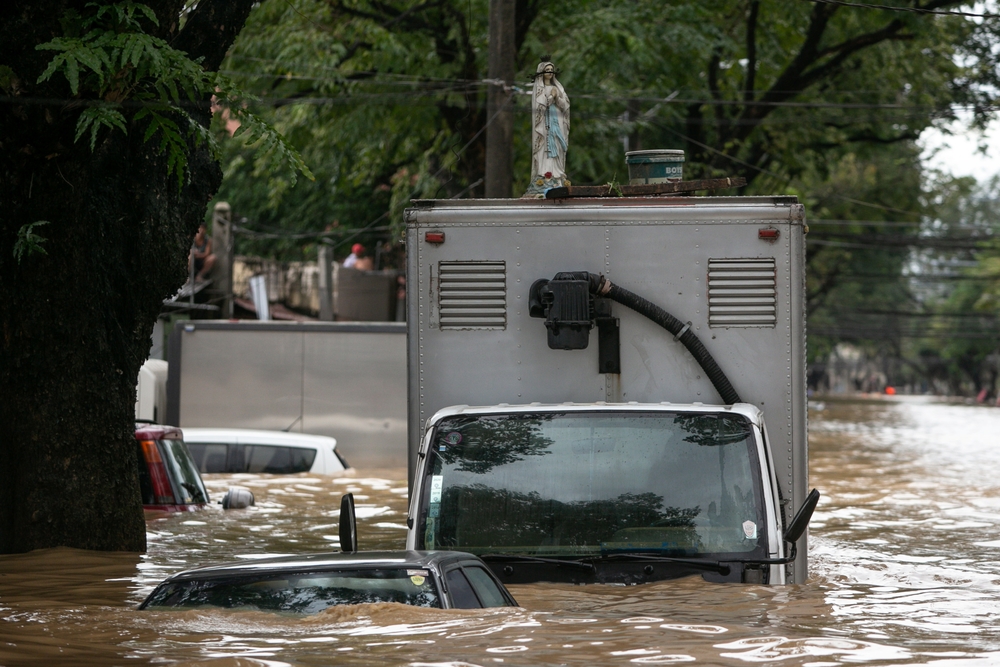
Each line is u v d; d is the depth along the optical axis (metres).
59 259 17.56
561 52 44.53
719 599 12.81
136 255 18.59
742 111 57.44
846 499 31.05
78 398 17.97
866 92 59.47
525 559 13.66
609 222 15.29
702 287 15.19
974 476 38.69
